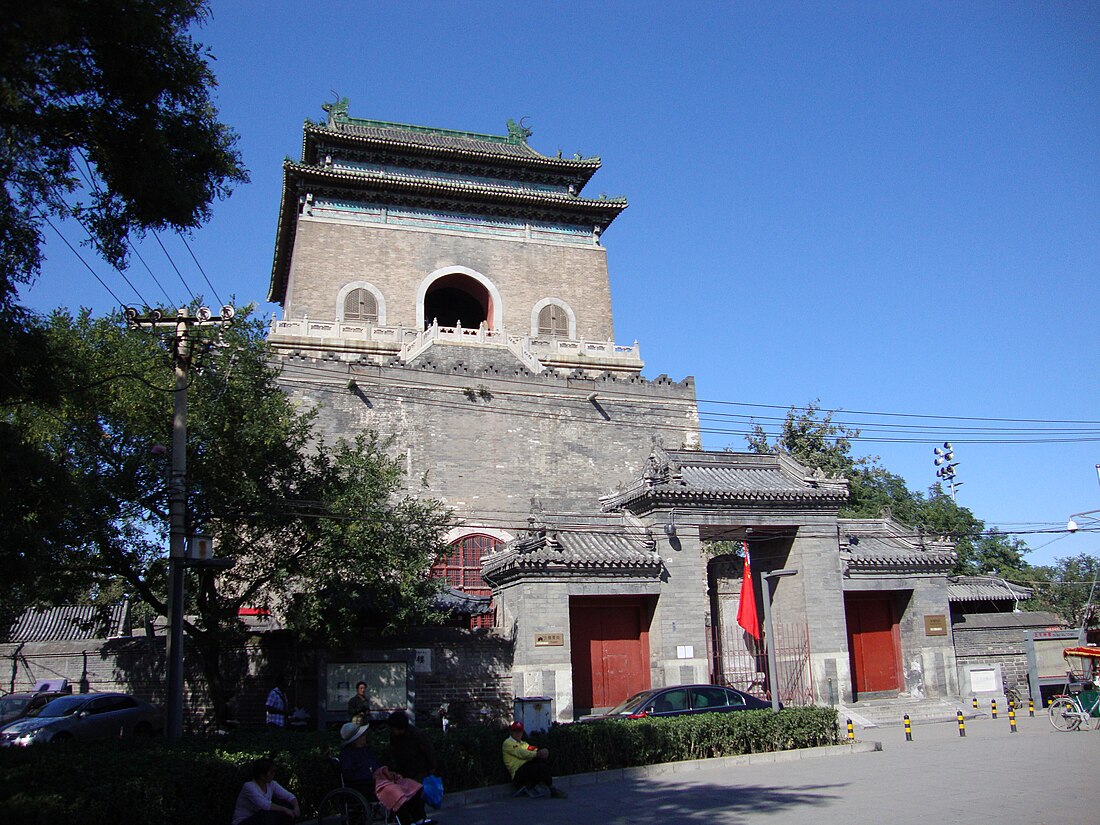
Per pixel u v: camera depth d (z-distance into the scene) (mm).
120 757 13398
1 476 13102
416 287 51156
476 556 38406
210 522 23406
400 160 53312
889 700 30234
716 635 32531
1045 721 27859
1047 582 56125
